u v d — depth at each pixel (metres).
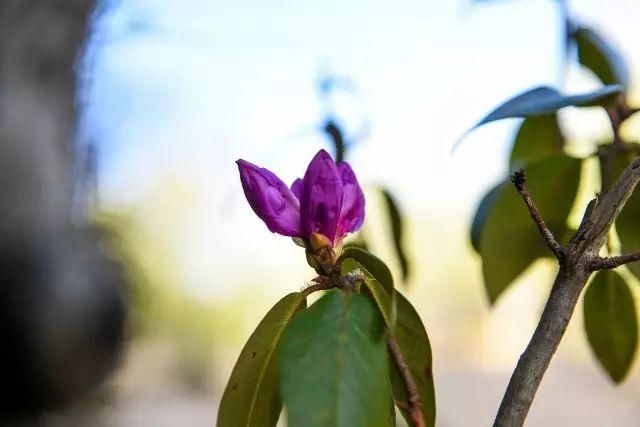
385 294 0.37
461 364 2.00
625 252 0.44
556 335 0.35
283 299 0.39
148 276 1.54
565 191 0.48
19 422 1.03
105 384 1.12
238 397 0.39
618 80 0.50
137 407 1.55
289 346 0.35
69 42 1.14
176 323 2.20
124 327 1.14
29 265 1.04
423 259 1.86
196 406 1.73
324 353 0.35
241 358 0.39
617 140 0.46
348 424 0.34
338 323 0.35
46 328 1.03
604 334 0.51
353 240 0.55
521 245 0.49
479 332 2.00
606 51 0.50
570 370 1.86
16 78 1.11
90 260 1.11
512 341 2.00
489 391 1.73
